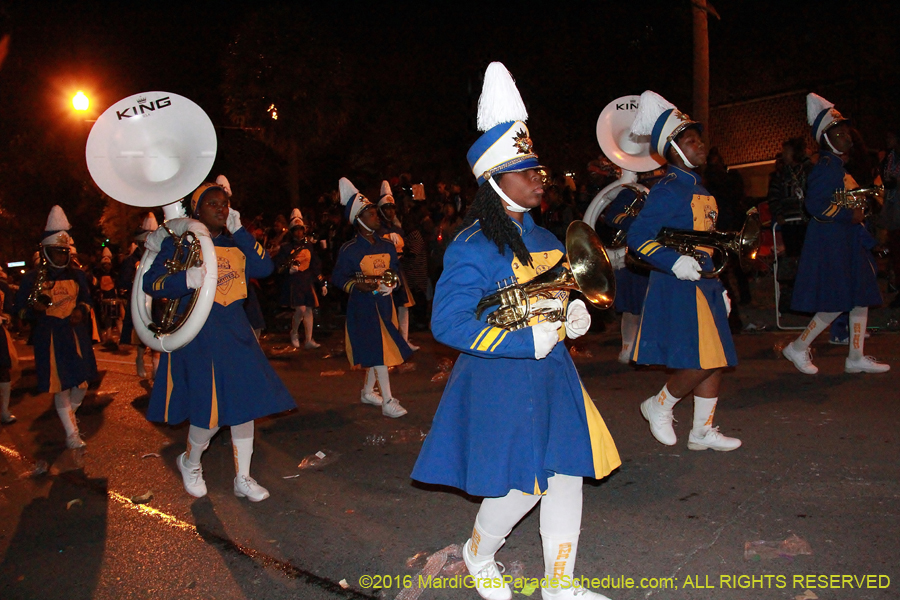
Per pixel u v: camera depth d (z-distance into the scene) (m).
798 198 8.37
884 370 6.29
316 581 3.57
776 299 8.66
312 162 18.94
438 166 16.50
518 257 2.80
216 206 4.54
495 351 2.65
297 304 10.52
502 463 2.75
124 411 7.46
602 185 8.63
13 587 3.72
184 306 4.43
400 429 6.02
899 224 8.41
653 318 4.71
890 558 3.31
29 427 7.11
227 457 5.59
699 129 4.59
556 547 2.93
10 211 21.22
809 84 12.23
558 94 15.31
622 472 4.59
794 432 5.02
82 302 6.17
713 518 3.85
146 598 3.53
